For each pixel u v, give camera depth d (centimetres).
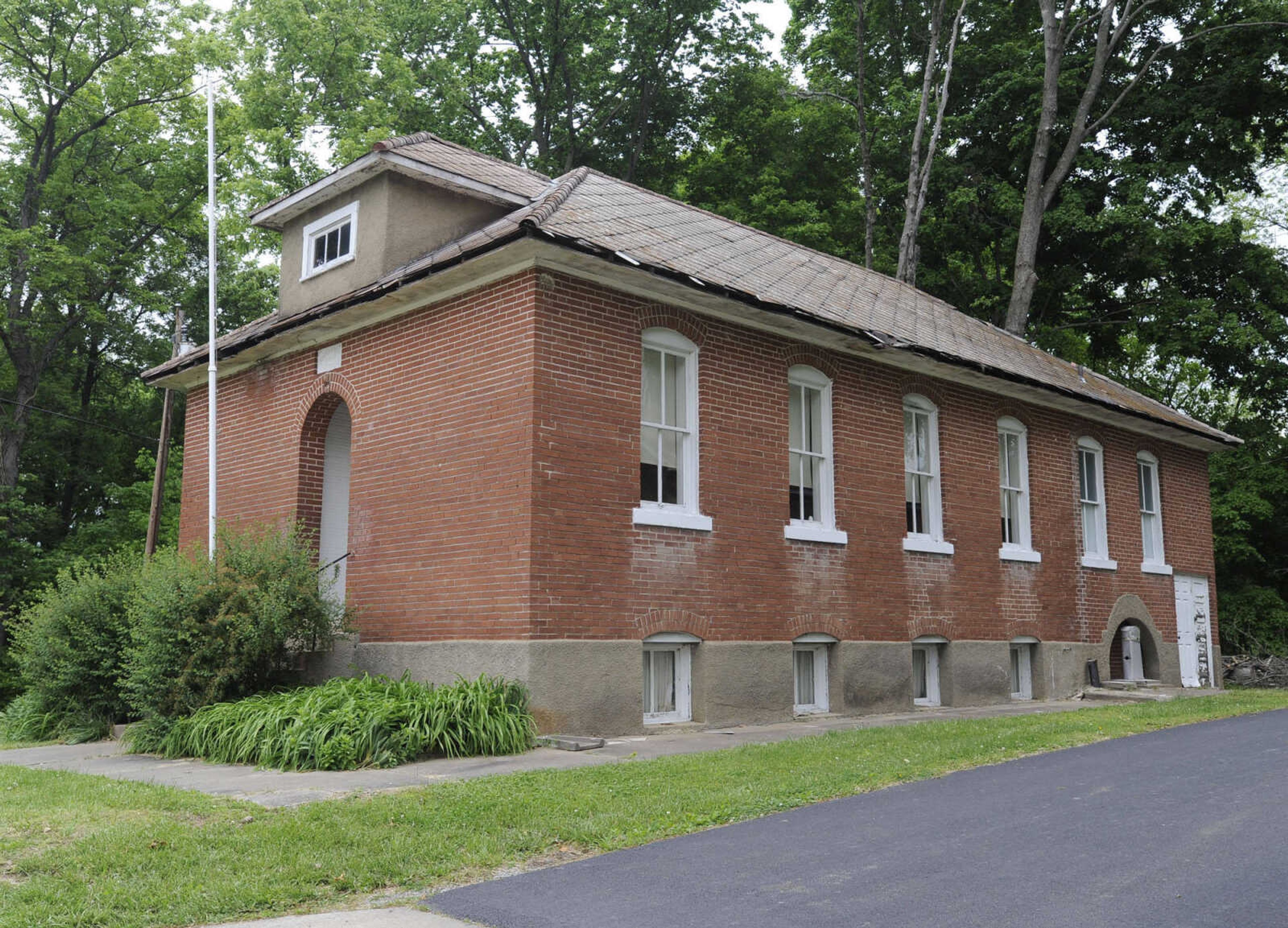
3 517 2838
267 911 564
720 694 1280
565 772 902
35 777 939
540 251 1139
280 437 1509
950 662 1611
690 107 3500
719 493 1314
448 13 3306
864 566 1488
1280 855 630
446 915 555
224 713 1110
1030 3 2977
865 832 711
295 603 1218
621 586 1195
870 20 3155
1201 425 2334
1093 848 657
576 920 540
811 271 1761
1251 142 2688
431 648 1213
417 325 1306
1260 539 2917
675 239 1438
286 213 1605
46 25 3009
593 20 3384
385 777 920
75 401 3450
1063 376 2041
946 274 3066
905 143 3036
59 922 536
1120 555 1995
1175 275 2781
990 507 1712
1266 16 2494
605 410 1205
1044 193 2656
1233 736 1149
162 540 2991
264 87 2905
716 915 542
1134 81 2575
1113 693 1795
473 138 3378
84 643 1318
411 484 1284
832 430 1483
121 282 3256
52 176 3134
